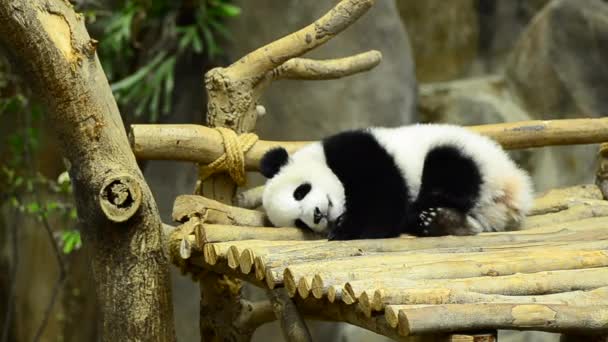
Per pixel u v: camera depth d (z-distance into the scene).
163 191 12.66
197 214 6.83
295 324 6.23
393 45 12.91
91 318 13.59
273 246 6.07
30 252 13.50
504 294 5.03
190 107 12.85
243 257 5.88
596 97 13.34
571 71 13.40
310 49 7.36
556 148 13.31
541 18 13.64
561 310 4.71
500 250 5.98
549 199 8.20
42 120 12.48
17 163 12.06
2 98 12.11
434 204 6.84
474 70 14.74
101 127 6.06
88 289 13.54
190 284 12.73
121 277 6.25
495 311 4.61
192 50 12.83
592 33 13.36
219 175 7.44
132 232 6.20
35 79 5.91
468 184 6.87
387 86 12.78
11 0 5.62
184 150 7.03
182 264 7.17
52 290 13.55
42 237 13.46
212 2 12.34
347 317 5.54
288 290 5.45
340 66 8.11
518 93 13.81
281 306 6.28
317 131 12.64
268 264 5.65
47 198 12.55
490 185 6.93
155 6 12.57
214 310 7.73
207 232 6.43
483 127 8.25
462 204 6.87
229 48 12.73
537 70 13.60
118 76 12.77
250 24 12.62
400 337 4.86
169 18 12.51
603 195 8.56
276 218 7.00
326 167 7.02
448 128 7.37
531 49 13.71
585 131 8.31
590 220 7.46
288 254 5.80
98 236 6.20
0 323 13.70
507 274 5.37
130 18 12.04
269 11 12.56
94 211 6.12
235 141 7.26
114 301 6.28
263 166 7.22
